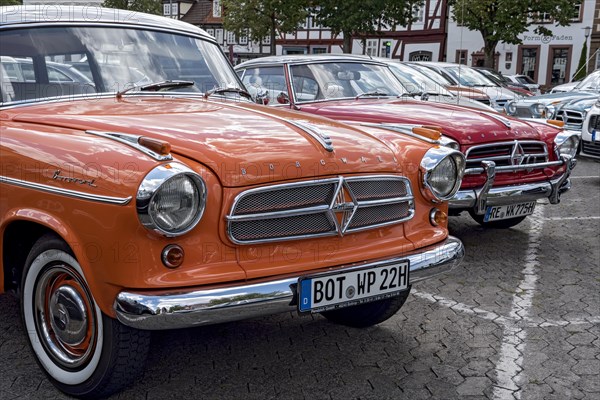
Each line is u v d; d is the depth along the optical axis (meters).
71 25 4.00
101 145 2.84
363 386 3.33
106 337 2.86
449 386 3.35
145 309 2.62
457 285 4.97
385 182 3.32
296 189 2.98
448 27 39.12
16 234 3.29
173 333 3.95
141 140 2.80
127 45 4.14
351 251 3.17
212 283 2.75
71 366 3.08
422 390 3.30
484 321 4.25
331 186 3.08
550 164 5.78
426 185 3.48
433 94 8.02
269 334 3.96
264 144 3.06
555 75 38.34
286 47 46.47
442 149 3.58
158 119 3.31
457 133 5.44
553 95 13.27
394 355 3.70
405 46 42.34
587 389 3.34
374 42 43.38
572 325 4.20
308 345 3.81
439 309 4.45
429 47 41.41
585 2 36.66
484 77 15.05
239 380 3.37
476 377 3.45
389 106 6.29
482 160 5.42
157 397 3.18
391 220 3.35
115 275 2.68
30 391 3.21
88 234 2.74
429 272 3.36
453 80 13.99
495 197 5.53
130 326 2.69
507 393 3.28
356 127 3.83
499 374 3.48
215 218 2.79
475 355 3.72
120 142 2.84
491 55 29.97
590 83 13.77
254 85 7.00
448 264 3.44
